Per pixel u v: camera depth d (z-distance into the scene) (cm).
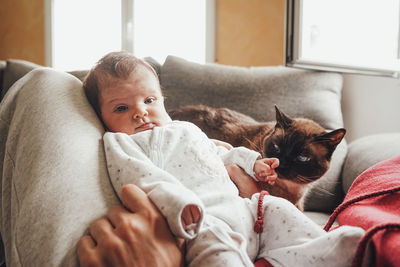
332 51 130
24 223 58
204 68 127
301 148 99
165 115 88
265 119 117
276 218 69
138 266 51
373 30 134
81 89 85
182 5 270
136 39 279
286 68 130
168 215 55
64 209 57
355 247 54
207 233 60
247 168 84
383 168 78
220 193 73
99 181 65
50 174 61
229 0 244
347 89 163
